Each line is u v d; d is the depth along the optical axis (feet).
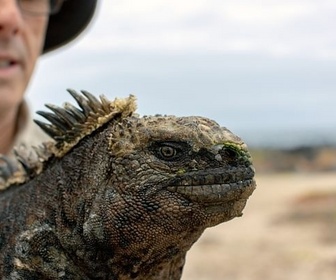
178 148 1.17
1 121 2.06
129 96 1.27
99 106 1.30
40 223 1.25
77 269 1.21
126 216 1.17
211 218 1.16
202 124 1.19
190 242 1.19
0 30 1.94
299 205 7.34
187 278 4.30
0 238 1.28
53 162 1.32
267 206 7.79
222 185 1.15
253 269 4.39
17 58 2.00
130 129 1.21
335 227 5.78
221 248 5.29
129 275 1.21
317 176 13.00
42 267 1.21
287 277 4.12
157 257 1.20
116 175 1.20
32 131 2.17
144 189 1.17
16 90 2.02
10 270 1.25
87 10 2.39
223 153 1.16
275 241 5.40
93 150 1.26
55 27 2.40
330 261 4.42
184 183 1.16
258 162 15.29
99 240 1.19
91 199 1.22
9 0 1.93
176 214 1.16
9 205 1.33
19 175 1.39
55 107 1.32
